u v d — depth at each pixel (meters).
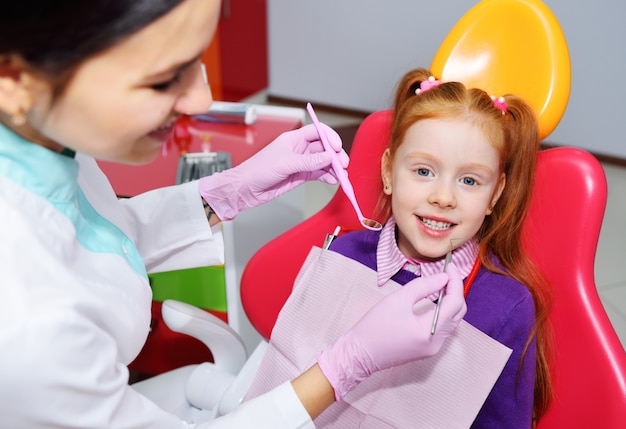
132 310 0.73
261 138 1.41
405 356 0.70
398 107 0.86
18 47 0.45
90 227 0.74
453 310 0.69
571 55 2.69
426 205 0.78
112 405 0.62
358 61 3.16
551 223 0.80
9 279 0.55
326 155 0.85
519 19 0.82
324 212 0.98
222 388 1.00
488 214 0.83
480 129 0.75
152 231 0.97
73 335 0.57
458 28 0.86
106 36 0.46
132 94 0.51
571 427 0.81
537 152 0.79
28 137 0.62
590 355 0.78
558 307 0.80
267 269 1.02
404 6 2.94
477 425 0.84
